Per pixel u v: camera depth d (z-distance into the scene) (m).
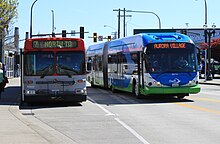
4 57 65.69
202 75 75.25
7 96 29.95
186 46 26.02
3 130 14.50
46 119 18.30
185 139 13.16
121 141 12.95
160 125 16.17
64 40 23.30
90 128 15.66
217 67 71.31
